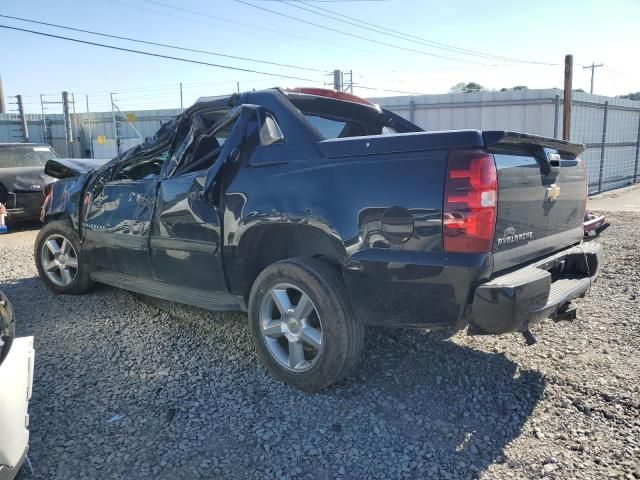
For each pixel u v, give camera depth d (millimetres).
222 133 4156
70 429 3031
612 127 19812
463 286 2791
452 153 2824
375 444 2895
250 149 3670
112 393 3447
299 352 3416
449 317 2900
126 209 4594
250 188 3578
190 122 4254
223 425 3080
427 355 3932
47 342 4289
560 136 16547
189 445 2889
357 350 3279
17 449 2182
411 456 2789
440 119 18047
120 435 2977
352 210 3094
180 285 4281
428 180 2861
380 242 3000
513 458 2768
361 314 3148
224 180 3746
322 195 3219
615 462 2709
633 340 4211
